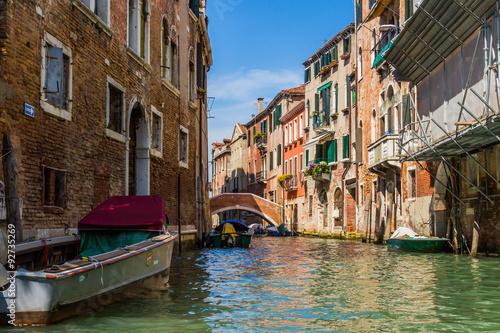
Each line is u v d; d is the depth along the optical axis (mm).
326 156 33344
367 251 18891
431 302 8242
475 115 13648
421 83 18328
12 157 8008
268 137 49062
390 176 23172
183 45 21203
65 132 11008
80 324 6527
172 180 19438
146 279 9000
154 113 17469
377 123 24672
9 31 9023
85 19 12055
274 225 40219
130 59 15133
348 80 29531
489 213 15227
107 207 10102
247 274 12180
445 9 13875
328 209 33469
